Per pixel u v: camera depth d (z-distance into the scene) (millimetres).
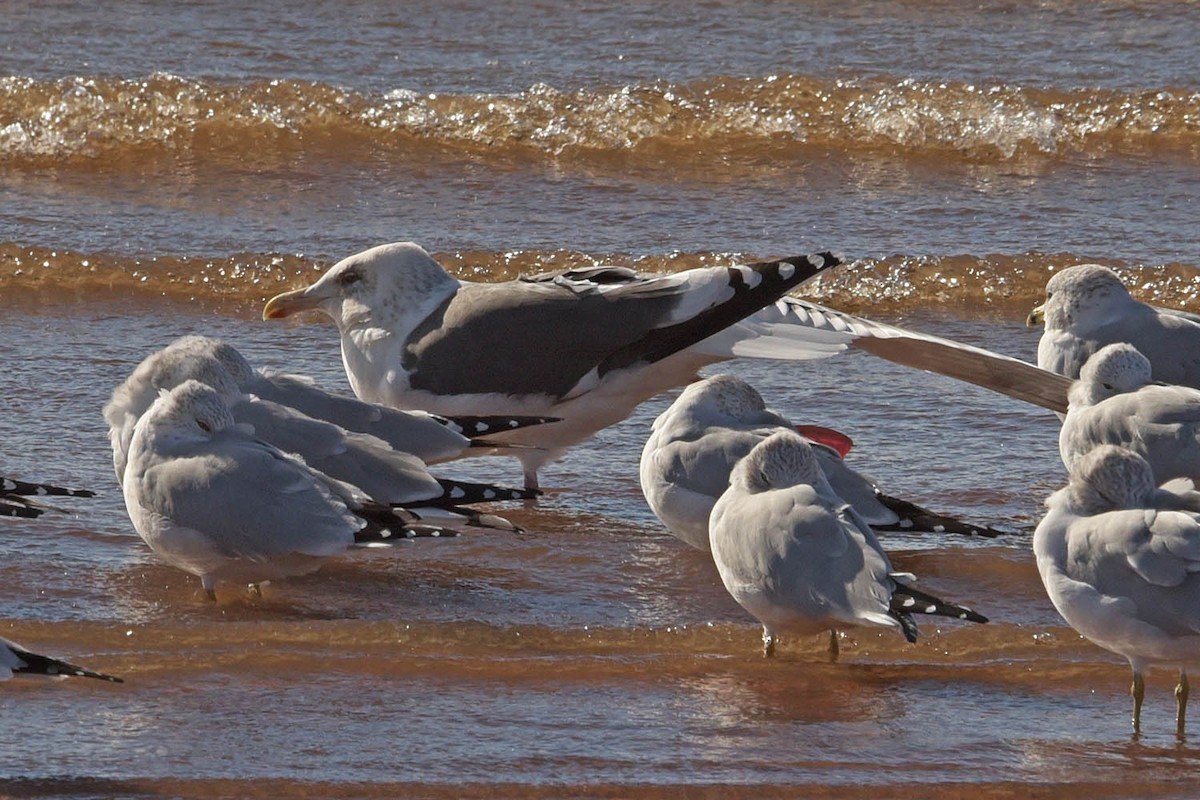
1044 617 11078
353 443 11492
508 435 13414
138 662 9906
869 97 22062
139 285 17141
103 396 14352
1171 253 18297
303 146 20891
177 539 10672
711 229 18875
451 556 11945
